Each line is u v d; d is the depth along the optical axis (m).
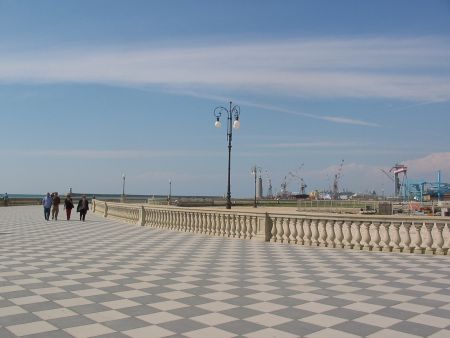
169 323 6.73
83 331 6.31
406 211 56.62
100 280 9.95
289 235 17.34
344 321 6.87
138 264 12.24
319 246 16.28
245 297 8.40
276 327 6.56
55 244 17.11
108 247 16.17
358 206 60.47
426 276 10.59
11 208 52.44
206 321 6.84
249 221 18.98
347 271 11.24
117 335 6.14
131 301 8.05
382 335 6.20
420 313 7.33
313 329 6.47
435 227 14.29
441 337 6.11
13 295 8.46
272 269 11.51
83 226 26.59
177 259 13.20
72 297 8.32
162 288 9.15
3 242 17.75
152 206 26.12
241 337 6.11
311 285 9.52
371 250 15.13
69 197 32.91
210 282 9.78
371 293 8.78
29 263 12.35
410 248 14.52
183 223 23.05
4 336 6.08
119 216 32.66
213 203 66.75
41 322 6.73
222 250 15.31
